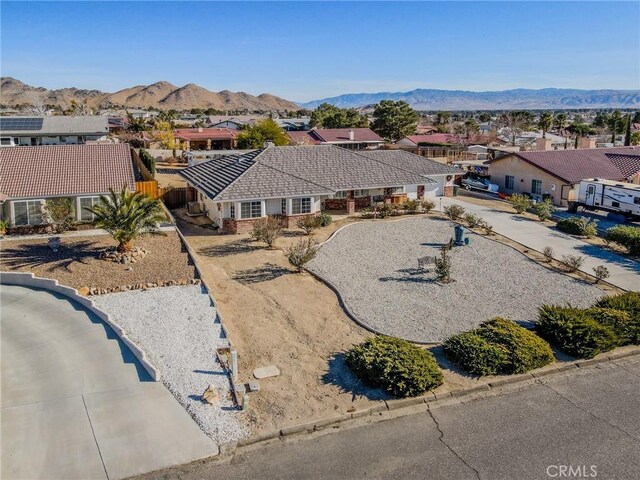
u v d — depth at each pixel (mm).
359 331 20625
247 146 66688
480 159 74500
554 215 42750
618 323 20266
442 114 145500
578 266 28234
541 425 14797
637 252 31141
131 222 26203
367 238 33688
